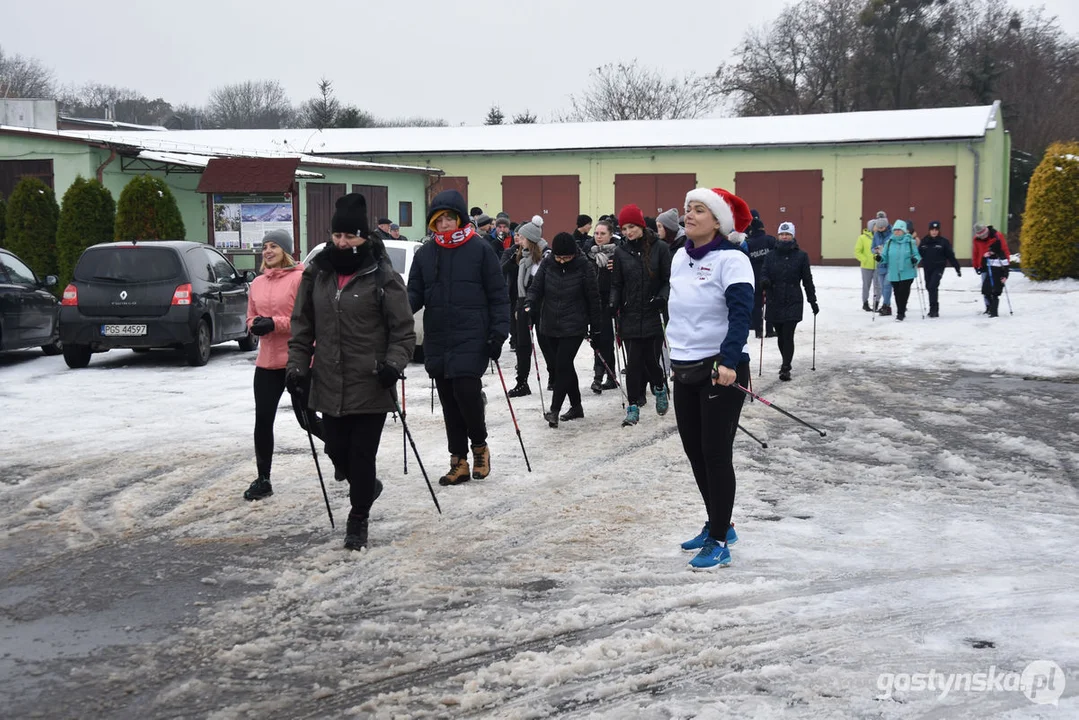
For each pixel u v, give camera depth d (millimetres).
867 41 60562
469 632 4832
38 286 15336
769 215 39875
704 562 5656
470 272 7508
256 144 41000
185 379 13336
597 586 5430
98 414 10672
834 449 8828
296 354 6238
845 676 4277
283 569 5777
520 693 4191
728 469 5676
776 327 12914
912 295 25281
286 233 7344
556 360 9891
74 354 14438
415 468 8195
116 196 25922
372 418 6145
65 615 5133
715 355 5656
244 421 10273
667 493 7355
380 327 6102
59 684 4352
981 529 6406
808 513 6816
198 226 28047
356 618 5039
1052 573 5562
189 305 14297
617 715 3979
